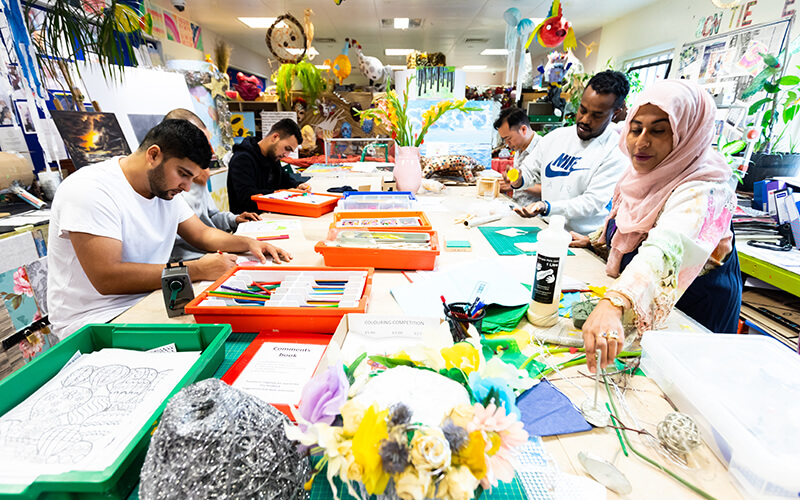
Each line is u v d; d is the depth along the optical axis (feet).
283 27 12.21
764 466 1.47
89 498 1.54
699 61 13.79
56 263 3.93
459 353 1.75
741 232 6.99
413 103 9.50
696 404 1.91
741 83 11.62
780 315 6.38
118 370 2.26
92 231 3.65
